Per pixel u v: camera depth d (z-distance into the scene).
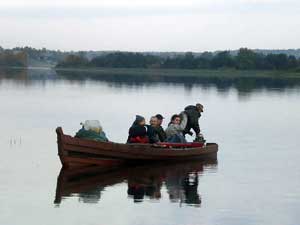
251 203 17.50
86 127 23.50
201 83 106.62
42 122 37.22
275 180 20.81
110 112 45.50
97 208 16.67
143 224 15.28
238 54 174.25
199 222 15.53
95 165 22.73
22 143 27.94
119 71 196.25
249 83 109.56
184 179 20.86
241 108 52.56
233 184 20.11
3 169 21.75
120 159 23.14
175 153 24.09
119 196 18.14
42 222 15.22
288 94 74.50
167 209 16.70
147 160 23.69
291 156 26.25
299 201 17.78
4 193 18.09
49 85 89.12
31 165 22.64
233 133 34.44
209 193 18.70
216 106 54.31
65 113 43.84
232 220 15.75
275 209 16.84
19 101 54.62
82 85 91.62
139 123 24.11
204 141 25.95
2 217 15.55
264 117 44.69
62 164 22.20
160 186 19.67
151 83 103.25
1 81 98.69
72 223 15.20
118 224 15.22
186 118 25.75
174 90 80.50
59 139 21.80
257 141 31.14
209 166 23.48
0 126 34.44
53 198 17.66
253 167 23.36
